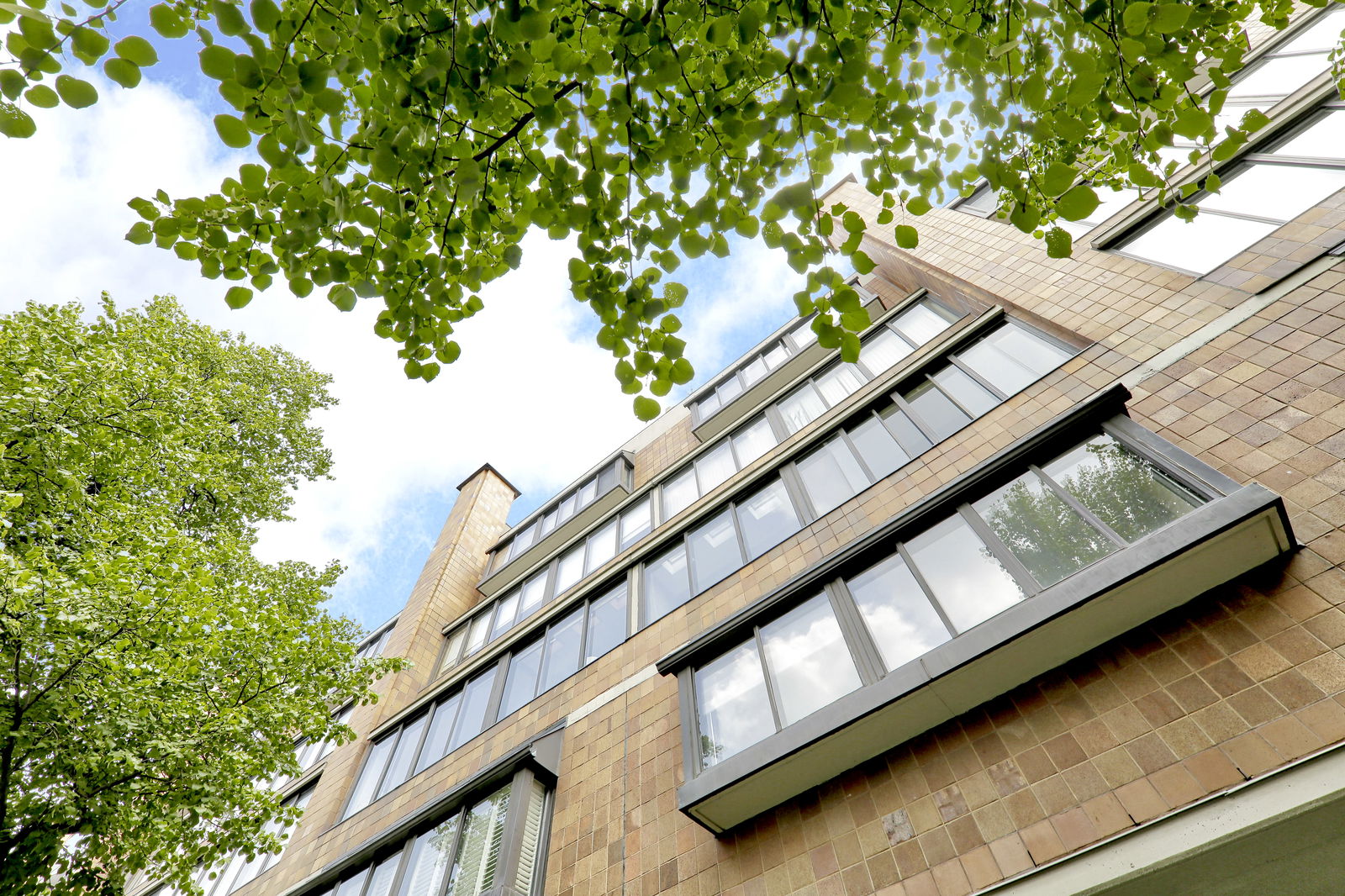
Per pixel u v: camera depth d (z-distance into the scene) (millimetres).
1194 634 5133
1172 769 4551
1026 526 6641
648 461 19000
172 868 7996
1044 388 8531
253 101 3061
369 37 3125
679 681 8359
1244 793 4184
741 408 16281
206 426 10766
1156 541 5219
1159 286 8375
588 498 19297
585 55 3443
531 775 9141
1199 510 5172
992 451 8422
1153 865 4227
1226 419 6305
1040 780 5059
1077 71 3211
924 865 5137
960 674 5680
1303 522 5199
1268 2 3936
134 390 9312
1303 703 4355
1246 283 7398
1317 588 4793
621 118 3420
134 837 7121
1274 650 4691
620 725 9344
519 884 7648
